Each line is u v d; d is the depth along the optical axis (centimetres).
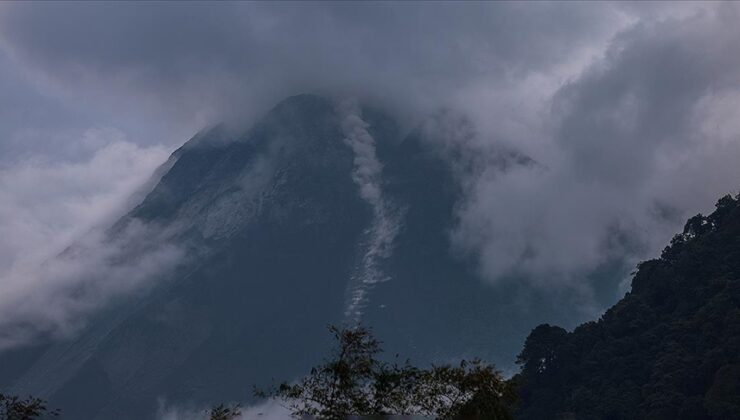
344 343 4800
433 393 4769
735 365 16612
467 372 4844
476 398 4769
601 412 18288
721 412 16175
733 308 18875
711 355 17712
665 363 18262
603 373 19600
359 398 4712
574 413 18638
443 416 4741
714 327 18725
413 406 4741
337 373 4725
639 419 17775
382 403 4719
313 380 4781
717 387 16525
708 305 19388
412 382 4778
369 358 4781
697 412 16738
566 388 19762
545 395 19888
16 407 5106
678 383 17725
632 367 19338
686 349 18725
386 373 4766
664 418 17062
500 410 4775
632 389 18550
